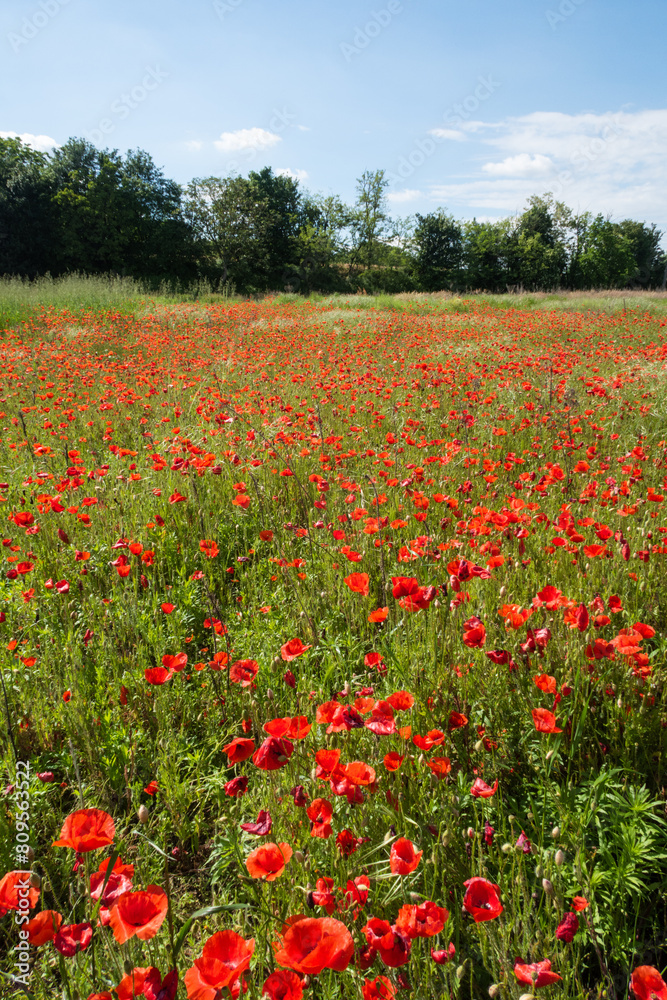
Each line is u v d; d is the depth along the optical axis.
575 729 2.29
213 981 1.11
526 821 2.05
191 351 13.20
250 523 4.60
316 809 1.57
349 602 3.37
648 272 80.12
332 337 15.62
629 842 1.85
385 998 1.24
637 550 3.45
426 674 2.49
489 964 1.67
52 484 5.12
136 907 1.18
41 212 48.94
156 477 5.30
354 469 5.50
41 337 14.96
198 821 2.28
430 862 1.69
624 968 1.66
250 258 58.38
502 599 2.80
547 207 70.00
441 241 61.38
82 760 2.54
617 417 7.05
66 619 3.35
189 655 3.39
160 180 55.16
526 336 15.10
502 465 5.43
